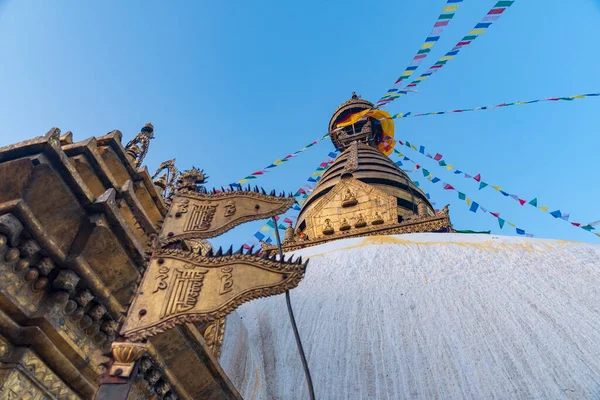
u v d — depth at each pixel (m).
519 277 10.57
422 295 10.23
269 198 4.66
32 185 3.87
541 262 11.30
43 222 3.95
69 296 4.20
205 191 4.86
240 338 9.06
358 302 10.41
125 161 5.62
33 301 3.97
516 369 7.37
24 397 3.87
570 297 9.31
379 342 8.82
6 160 3.96
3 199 3.85
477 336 8.41
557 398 6.62
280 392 8.33
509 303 9.38
